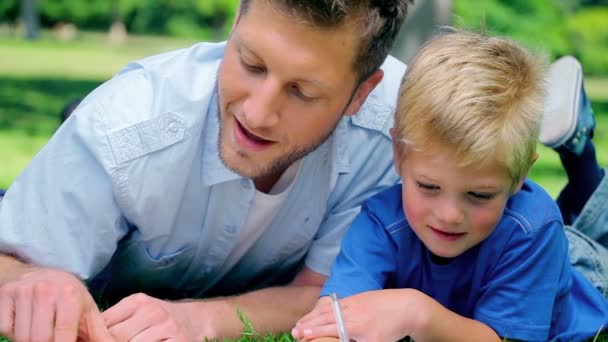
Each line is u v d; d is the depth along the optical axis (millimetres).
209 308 2826
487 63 2574
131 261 3182
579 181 3840
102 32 29797
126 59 19984
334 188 3084
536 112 2611
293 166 2936
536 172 7941
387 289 2668
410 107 2574
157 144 2828
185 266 3223
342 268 2787
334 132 2986
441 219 2559
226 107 2598
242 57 2498
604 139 10211
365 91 2818
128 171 2803
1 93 13102
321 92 2523
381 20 2596
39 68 17125
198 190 2975
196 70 2959
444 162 2500
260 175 2707
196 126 2873
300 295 3014
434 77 2568
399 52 5832
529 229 2707
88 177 2826
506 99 2531
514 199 2768
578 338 3021
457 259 2779
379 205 2863
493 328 2738
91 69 17359
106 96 2891
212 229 3057
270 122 2520
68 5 29141
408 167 2604
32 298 2486
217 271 3236
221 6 24859
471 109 2479
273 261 3268
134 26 28328
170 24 27438
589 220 3740
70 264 2832
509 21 17344
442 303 2877
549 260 2734
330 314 2566
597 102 14039
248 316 2865
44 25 29547
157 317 2652
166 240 3070
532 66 2648
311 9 2398
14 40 25703
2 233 2820
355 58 2562
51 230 2822
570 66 3785
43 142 9445
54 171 2850
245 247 3146
